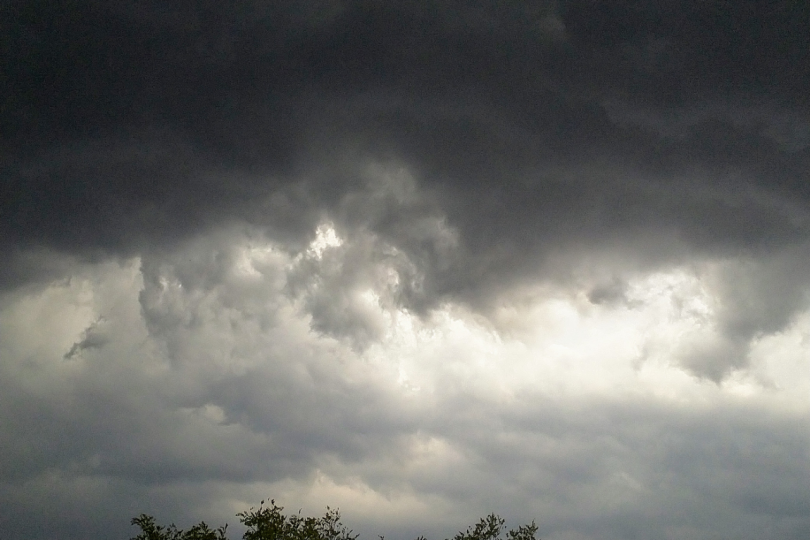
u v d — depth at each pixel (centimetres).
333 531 3525
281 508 3472
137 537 3369
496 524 3759
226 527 3441
